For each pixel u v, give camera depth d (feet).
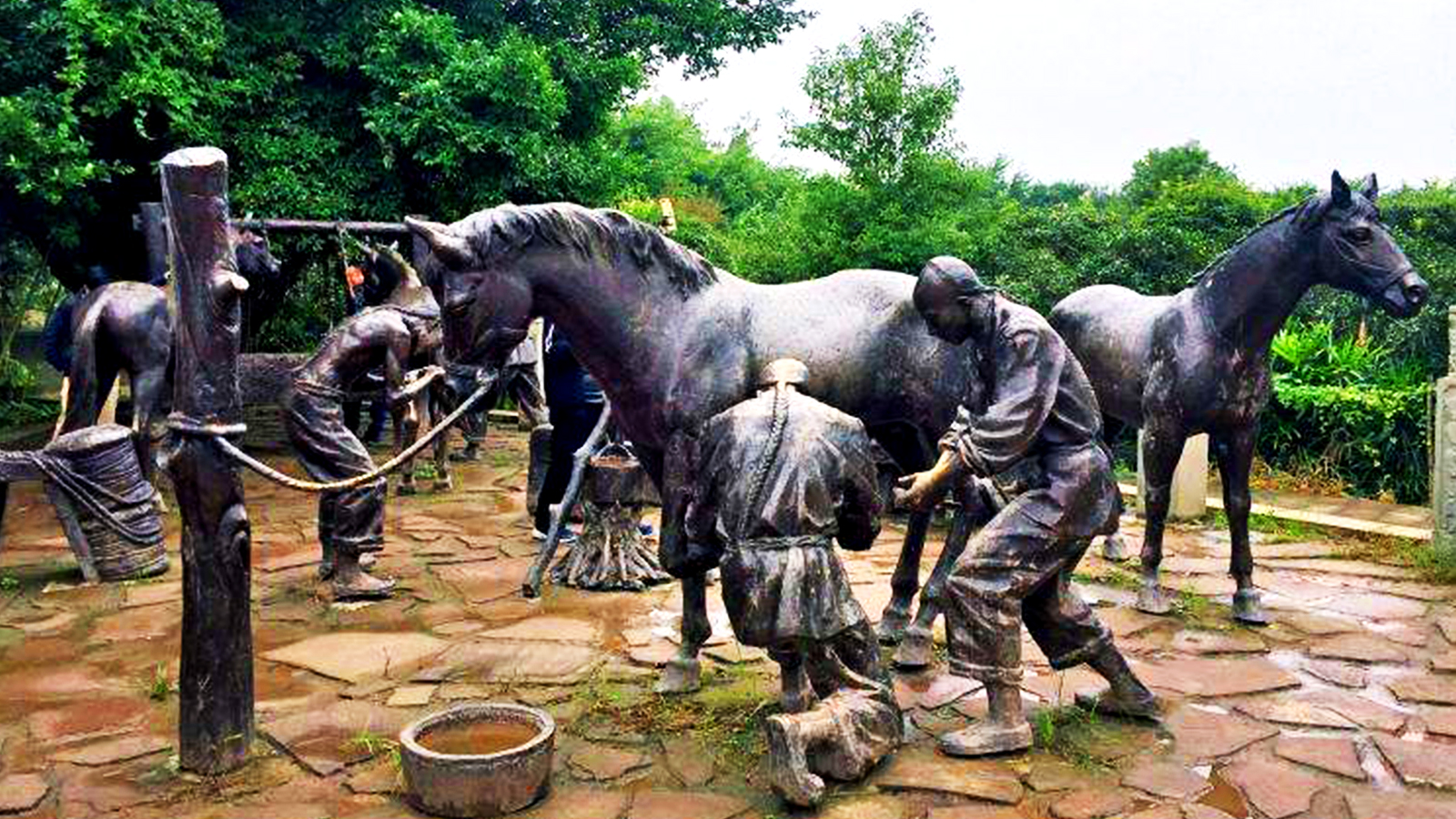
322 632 16.40
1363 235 15.56
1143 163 79.66
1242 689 13.60
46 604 18.01
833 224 48.93
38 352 62.44
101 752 11.89
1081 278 44.32
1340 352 32.73
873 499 11.09
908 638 14.33
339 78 35.91
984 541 11.51
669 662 13.70
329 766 11.41
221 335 11.13
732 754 11.62
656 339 12.73
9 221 34.76
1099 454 11.69
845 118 47.96
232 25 33.06
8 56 28.17
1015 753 11.44
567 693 13.62
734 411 10.91
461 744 10.83
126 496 19.62
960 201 48.67
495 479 31.35
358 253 33.60
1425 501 28.07
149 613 17.43
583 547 19.38
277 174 32.96
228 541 11.32
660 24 41.34
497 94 33.35
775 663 14.60
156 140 33.27
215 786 11.03
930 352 13.57
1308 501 27.58
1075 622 12.04
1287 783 10.80
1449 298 38.14
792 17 44.01
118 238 38.45
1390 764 11.27
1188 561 20.92
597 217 12.53
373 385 28.66
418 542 22.76
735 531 10.57
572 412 20.79
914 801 10.46
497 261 12.02
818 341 13.23
